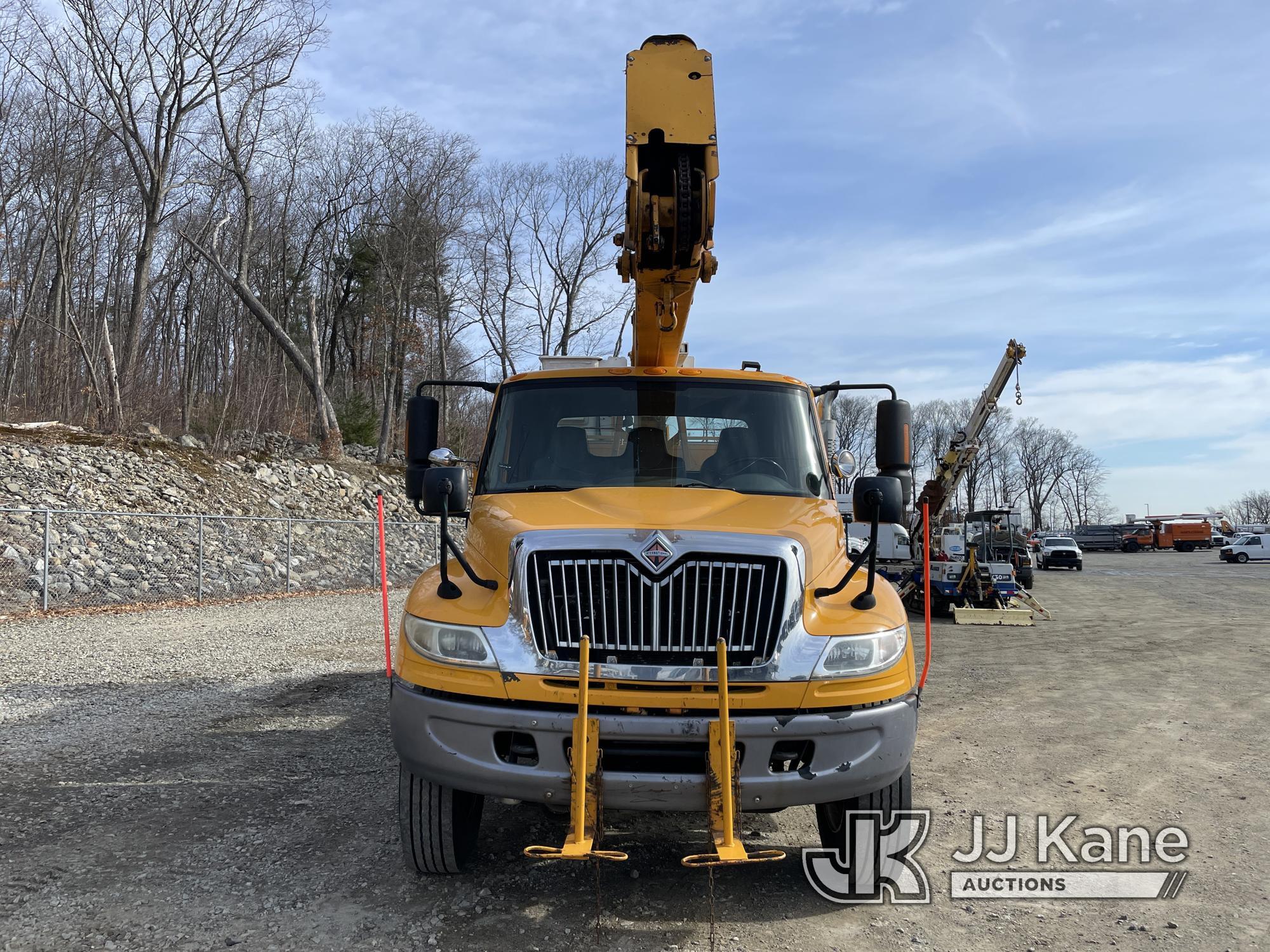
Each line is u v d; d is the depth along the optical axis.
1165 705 8.51
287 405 35.03
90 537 16.12
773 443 5.01
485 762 3.51
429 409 4.96
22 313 30.83
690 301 5.30
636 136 4.73
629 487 4.71
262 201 40.84
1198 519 70.81
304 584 18.23
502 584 3.78
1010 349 16.83
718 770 3.37
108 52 27.80
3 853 4.38
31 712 7.37
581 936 3.56
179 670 9.36
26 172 30.30
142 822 4.82
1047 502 110.38
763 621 3.57
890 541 13.47
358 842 4.54
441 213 42.00
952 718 7.88
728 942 3.54
